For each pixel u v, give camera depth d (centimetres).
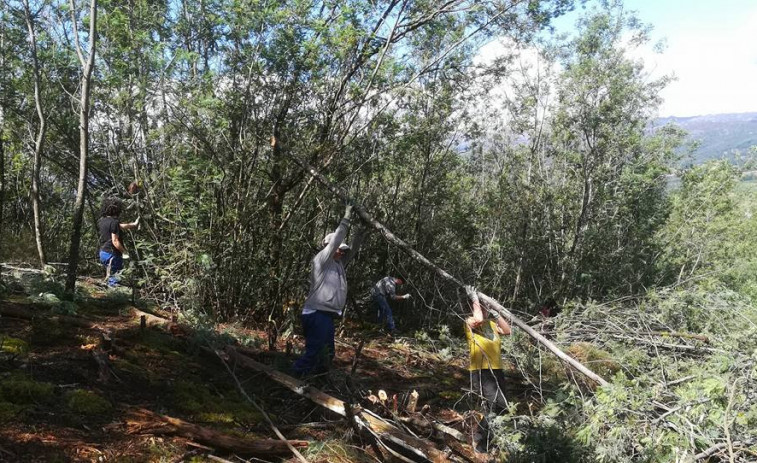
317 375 530
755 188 1853
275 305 845
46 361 475
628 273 1558
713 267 1620
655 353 743
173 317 677
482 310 577
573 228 1562
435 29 885
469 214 1409
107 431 385
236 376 552
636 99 1475
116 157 908
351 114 871
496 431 487
